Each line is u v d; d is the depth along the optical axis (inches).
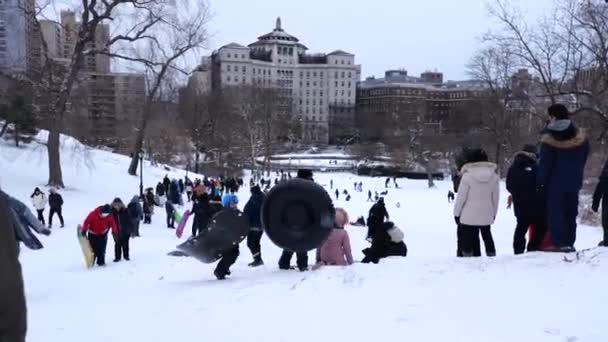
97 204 973.8
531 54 1277.1
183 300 281.0
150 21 1139.9
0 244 72.8
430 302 213.0
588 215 1003.9
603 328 167.8
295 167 3678.6
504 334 172.7
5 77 1055.0
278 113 3747.5
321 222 327.9
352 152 4325.8
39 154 1293.1
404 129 3449.8
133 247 594.6
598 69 1198.3
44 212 831.7
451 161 3095.5
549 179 274.5
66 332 237.3
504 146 2500.0
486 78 2110.0
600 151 1258.6
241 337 201.6
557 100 1385.3
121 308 281.0
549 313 185.6
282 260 351.9
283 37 6993.1
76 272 442.9
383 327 192.9
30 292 358.0
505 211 1299.2
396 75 7406.5
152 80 1515.7
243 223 348.5
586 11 1168.2
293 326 207.6
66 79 1069.1
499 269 244.4
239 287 297.1
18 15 1014.4
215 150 2829.7
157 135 2367.1
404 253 349.4
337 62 6673.2
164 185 1140.5
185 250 345.4
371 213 524.4
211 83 5713.6
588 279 214.2
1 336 72.4
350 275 262.5
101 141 2217.0
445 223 1107.3
